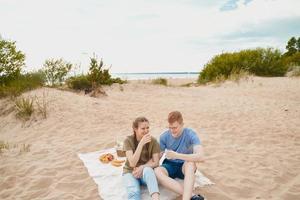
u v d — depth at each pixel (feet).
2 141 20.52
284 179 13.66
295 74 54.19
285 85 42.42
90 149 17.54
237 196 12.18
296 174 14.20
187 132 12.45
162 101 34.01
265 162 15.51
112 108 27.99
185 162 11.96
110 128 22.08
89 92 36.14
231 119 24.62
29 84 32.71
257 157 16.12
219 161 15.53
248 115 25.80
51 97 29.14
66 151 17.31
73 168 14.83
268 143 18.74
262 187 12.85
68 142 19.25
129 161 12.18
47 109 25.71
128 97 36.55
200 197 10.85
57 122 23.38
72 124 22.93
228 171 14.35
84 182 13.28
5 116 25.94
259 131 21.12
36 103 26.89
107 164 14.99
